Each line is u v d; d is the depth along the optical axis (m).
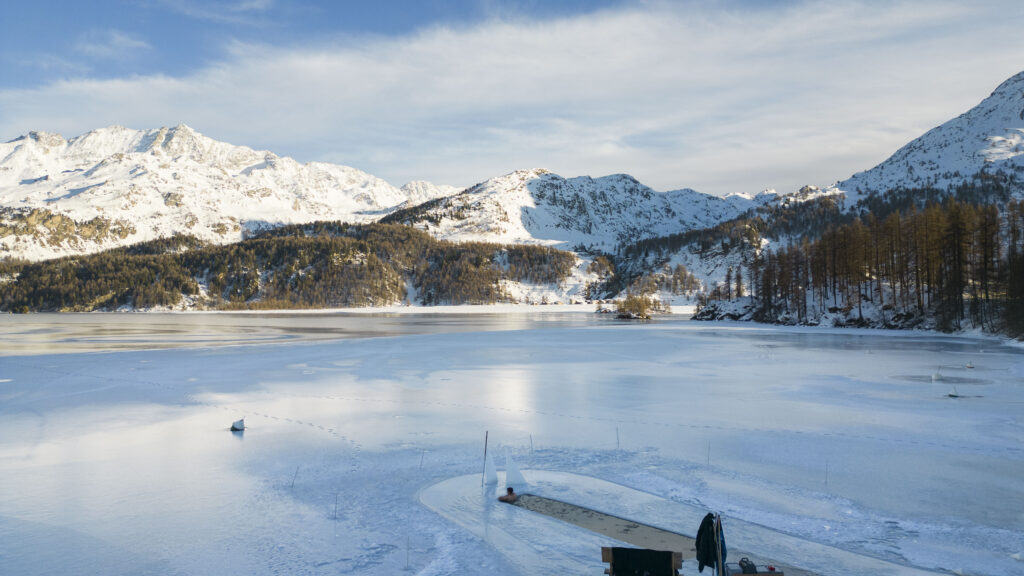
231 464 20.86
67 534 14.45
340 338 86.94
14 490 17.98
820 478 18.92
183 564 12.68
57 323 148.50
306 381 41.53
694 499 16.97
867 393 35.44
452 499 17.08
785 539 13.99
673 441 23.97
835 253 116.00
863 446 22.92
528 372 46.38
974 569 12.30
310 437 24.94
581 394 35.81
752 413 29.69
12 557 13.04
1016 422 27.06
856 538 14.04
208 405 32.47
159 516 15.73
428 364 52.03
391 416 29.30
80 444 23.83
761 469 19.97
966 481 18.47
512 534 14.38
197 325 134.50
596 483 18.55
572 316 199.25
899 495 17.20
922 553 13.13
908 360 52.50
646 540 13.98
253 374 45.28
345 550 13.43
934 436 24.47
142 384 40.22
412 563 12.70
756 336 87.19
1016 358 53.34
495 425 27.17
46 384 40.34
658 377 43.22
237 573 12.23
